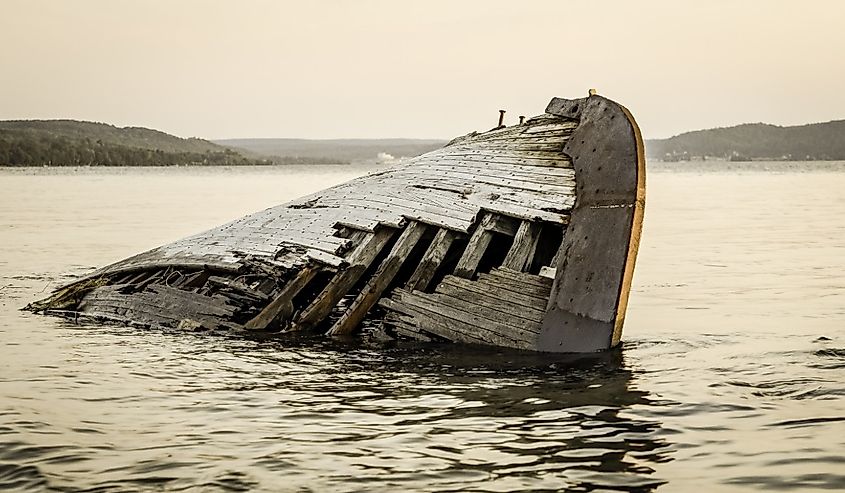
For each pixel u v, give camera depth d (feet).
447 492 20.16
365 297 39.73
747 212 140.97
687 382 30.91
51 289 56.24
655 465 21.91
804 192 215.72
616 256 34.60
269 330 40.83
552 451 23.04
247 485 20.62
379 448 23.41
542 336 35.53
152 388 30.55
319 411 27.37
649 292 56.08
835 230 104.01
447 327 37.45
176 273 45.42
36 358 35.63
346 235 42.47
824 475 21.03
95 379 31.89
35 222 114.52
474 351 36.19
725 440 23.95
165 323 42.75
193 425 25.73
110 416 26.76
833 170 481.05
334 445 23.70
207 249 45.83
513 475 21.22
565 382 30.94
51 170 440.86
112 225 110.11
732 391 29.53
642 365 33.78
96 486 20.54
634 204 34.73
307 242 42.63
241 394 29.68
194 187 241.35
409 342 38.09
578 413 26.86
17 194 195.31
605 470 21.57
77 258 73.67
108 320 44.68
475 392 29.68
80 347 37.99
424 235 42.60
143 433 24.88
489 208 39.40
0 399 28.60
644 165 35.58
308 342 38.63
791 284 58.85
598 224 35.65
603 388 30.09
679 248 84.94
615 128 37.14
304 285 41.22
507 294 36.76
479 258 38.81
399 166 47.83
